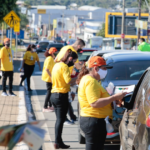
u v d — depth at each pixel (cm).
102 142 710
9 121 1239
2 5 4856
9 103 1625
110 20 8012
